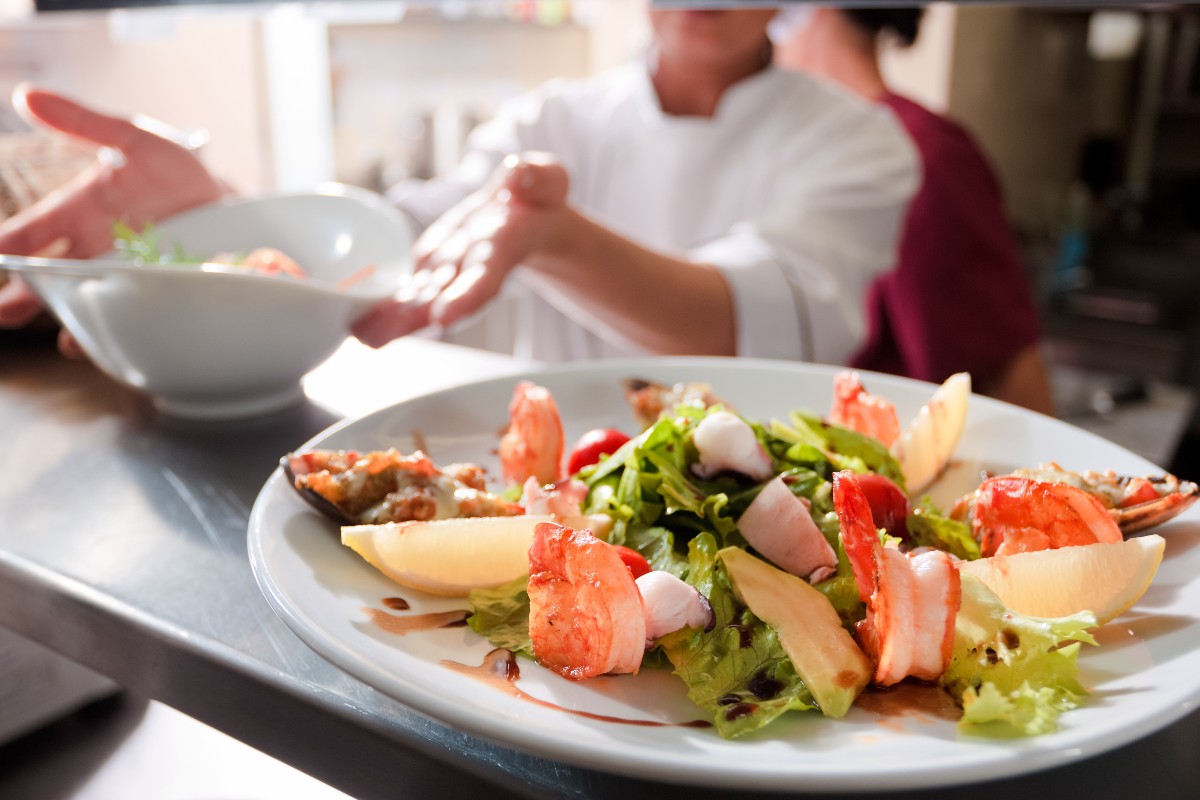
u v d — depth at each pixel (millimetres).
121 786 736
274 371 917
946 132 2217
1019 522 591
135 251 1004
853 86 2461
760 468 664
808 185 1689
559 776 436
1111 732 391
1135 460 697
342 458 643
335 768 496
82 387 1039
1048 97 3930
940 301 2100
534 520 587
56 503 750
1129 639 492
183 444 879
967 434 786
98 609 596
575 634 472
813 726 439
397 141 2891
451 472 681
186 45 2363
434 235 1148
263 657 534
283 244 1139
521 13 2955
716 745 416
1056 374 3645
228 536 696
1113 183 4082
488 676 469
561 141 1977
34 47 2105
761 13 1766
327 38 2582
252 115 2570
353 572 553
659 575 514
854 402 780
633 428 849
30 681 767
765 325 1393
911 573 479
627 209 1956
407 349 1187
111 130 1122
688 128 1870
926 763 367
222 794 729
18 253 1069
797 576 583
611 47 3240
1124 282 3660
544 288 1375
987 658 460
